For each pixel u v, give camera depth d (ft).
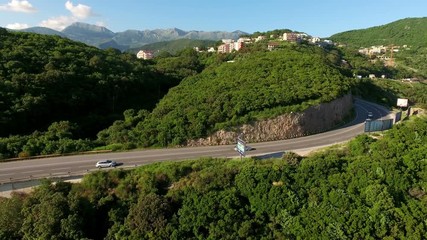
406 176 104.68
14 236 92.32
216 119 157.89
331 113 187.62
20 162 124.47
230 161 116.98
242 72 230.89
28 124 177.78
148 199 96.58
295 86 194.18
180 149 142.92
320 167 106.93
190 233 93.56
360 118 214.90
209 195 99.25
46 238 87.92
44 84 199.00
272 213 97.55
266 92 180.45
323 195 100.32
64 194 101.76
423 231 90.63
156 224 92.43
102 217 99.50
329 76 220.64
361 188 102.17
